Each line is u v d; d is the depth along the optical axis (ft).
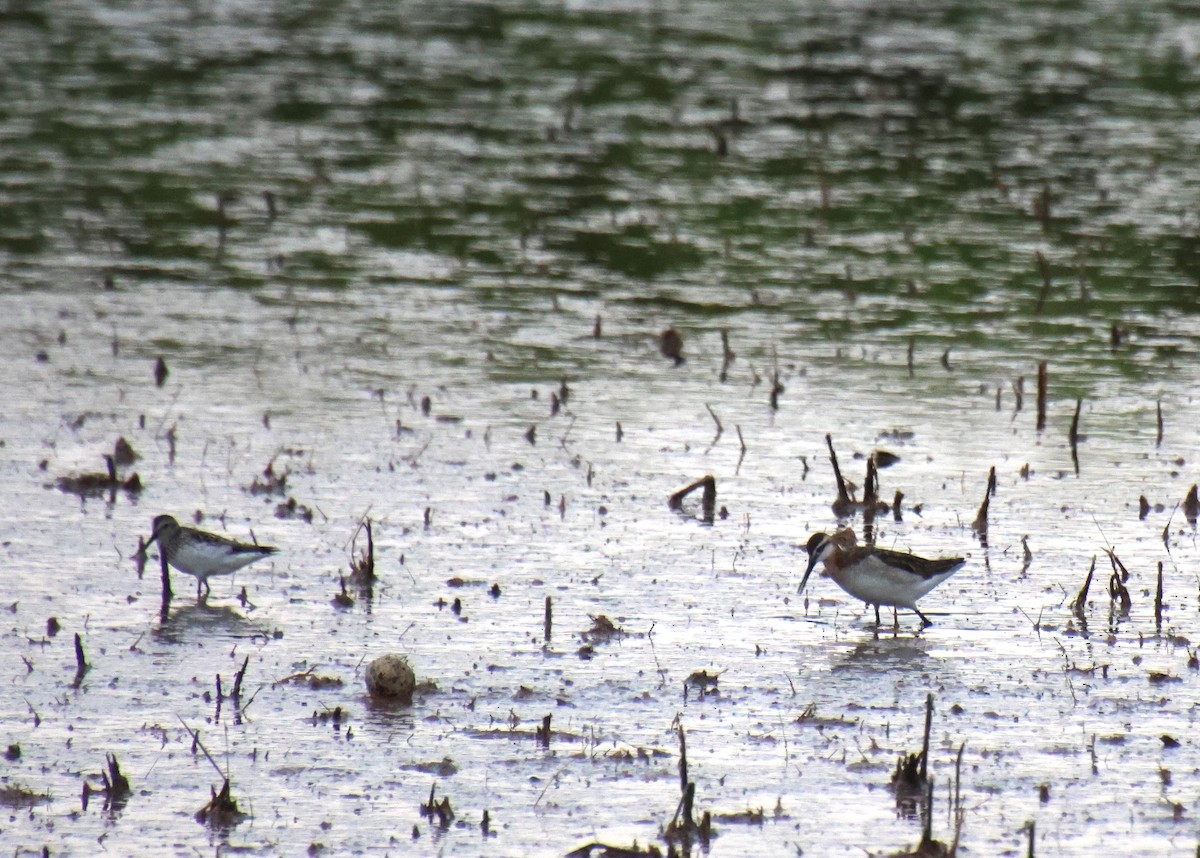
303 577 49.85
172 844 34.45
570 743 39.29
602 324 77.77
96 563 50.62
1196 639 46.01
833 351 74.43
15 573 49.60
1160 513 55.83
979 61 135.13
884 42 141.90
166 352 72.43
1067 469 60.29
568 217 95.30
